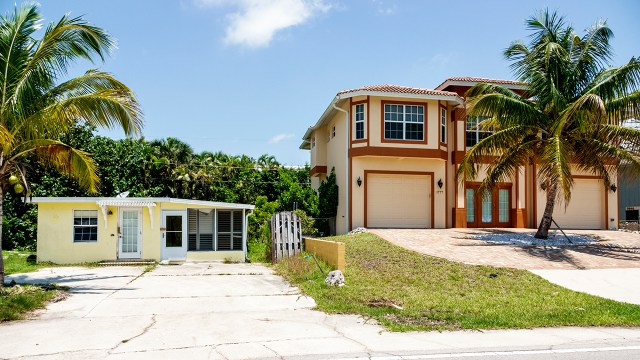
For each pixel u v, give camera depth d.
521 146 17.84
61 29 10.31
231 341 6.76
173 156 36.16
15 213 21.44
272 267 15.65
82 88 10.90
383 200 22.41
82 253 16.53
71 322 7.86
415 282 11.59
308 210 26.16
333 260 13.27
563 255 14.97
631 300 10.17
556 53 16.91
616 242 18.38
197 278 12.95
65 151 11.31
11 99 10.10
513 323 7.93
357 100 22.16
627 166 16.88
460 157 23.31
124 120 10.84
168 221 17.28
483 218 24.02
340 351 6.29
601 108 14.20
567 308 9.20
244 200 37.28
